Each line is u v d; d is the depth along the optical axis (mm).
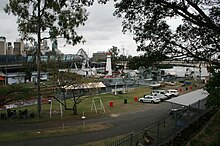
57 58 45000
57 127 23328
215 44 10336
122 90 54125
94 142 18234
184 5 9461
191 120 19156
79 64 99125
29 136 19875
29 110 33469
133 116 29438
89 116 29172
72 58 89812
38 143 18062
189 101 24969
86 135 20375
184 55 10766
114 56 120125
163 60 10891
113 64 116688
